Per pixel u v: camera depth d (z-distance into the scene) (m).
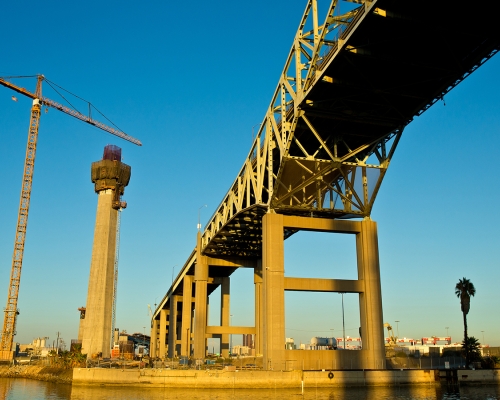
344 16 48.59
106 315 138.62
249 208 76.88
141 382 68.31
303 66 59.66
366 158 70.44
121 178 152.00
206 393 60.88
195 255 109.56
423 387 65.12
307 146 70.69
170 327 152.62
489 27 45.66
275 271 65.75
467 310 89.81
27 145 155.12
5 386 82.06
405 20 44.06
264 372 63.38
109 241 145.25
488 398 54.16
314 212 72.50
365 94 56.97
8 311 142.25
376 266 68.44
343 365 65.19
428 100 57.56
